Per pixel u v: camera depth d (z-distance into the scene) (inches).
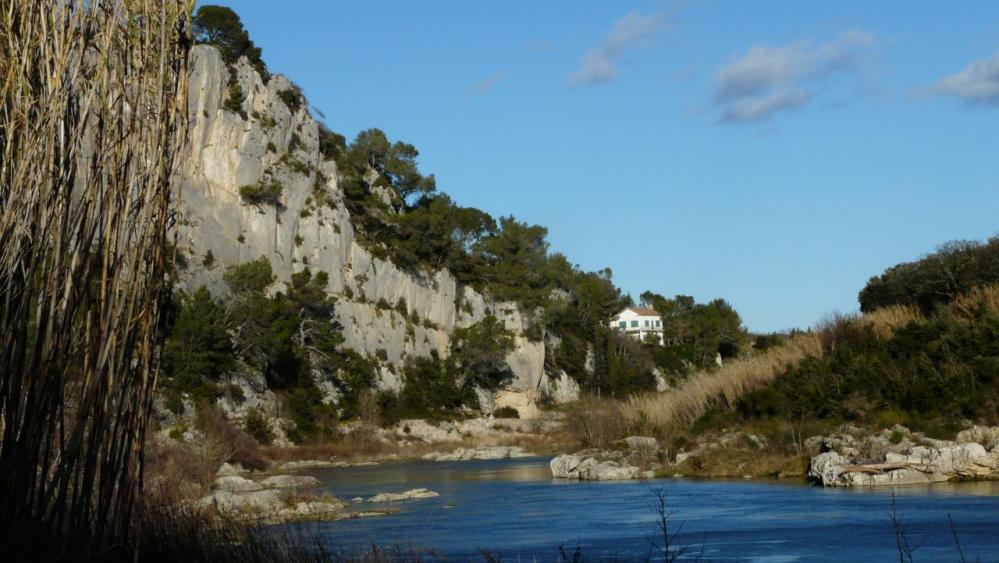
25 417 291.7
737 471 1523.1
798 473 1441.9
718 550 783.7
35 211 293.6
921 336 1654.8
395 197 4719.5
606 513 1105.4
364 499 1392.7
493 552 780.6
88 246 307.1
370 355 3865.7
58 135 302.7
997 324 1547.7
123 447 320.5
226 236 3440.0
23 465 289.4
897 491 1133.7
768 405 1739.7
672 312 6742.1
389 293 4136.3
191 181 3393.2
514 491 1475.1
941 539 761.6
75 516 304.8
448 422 3811.5
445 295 4436.5
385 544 792.9
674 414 1961.1
